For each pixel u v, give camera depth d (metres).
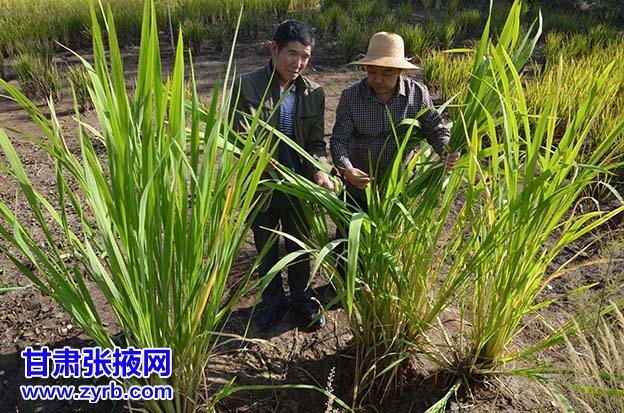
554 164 1.64
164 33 9.80
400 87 2.19
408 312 1.93
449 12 10.26
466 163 1.88
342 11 9.76
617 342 1.87
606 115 4.18
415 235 1.94
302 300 2.50
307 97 2.15
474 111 1.81
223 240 1.58
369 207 1.82
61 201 1.47
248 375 2.20
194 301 1.59
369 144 2.31
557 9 10.55
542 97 4.49
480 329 1.90
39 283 1.53
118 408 2.04
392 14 10.23
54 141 1.42
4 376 2.23
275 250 2.43
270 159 1.79
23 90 6.37
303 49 1.98
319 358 2.30
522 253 1.72
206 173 1.46
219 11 10.17
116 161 1.33
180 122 1.43
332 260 2.06
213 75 7.38
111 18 1.24
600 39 7.57
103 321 2.50
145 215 1.33
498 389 2.02
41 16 9.46
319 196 1.83
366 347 2.13
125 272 1.41
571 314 2.53
